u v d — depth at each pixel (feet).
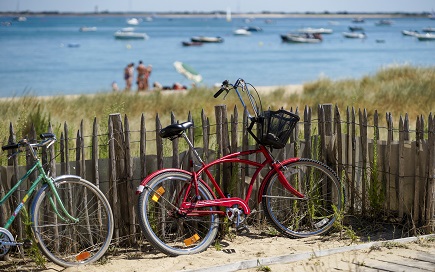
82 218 45.14
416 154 48.29
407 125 48.85
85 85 297.12
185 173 45.47
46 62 456.04
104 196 44.11
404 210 50.16
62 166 45.09
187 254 44.65
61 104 132.05
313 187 50.06
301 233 48.75
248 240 48.14
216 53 587.68
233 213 46.29
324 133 51.85
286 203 50.67
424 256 42.06
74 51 614.34
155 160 47.83
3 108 112.16
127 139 45.85
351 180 52.49
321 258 42.16
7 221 42.78
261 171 51.01
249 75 346.54
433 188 47.24
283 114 46.11
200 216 47.67
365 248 44.09
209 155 49.57
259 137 47.96
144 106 138.41
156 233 46.80
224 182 49.57
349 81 197.47
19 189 43.68
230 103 142.10
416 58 498.69
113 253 45.44
